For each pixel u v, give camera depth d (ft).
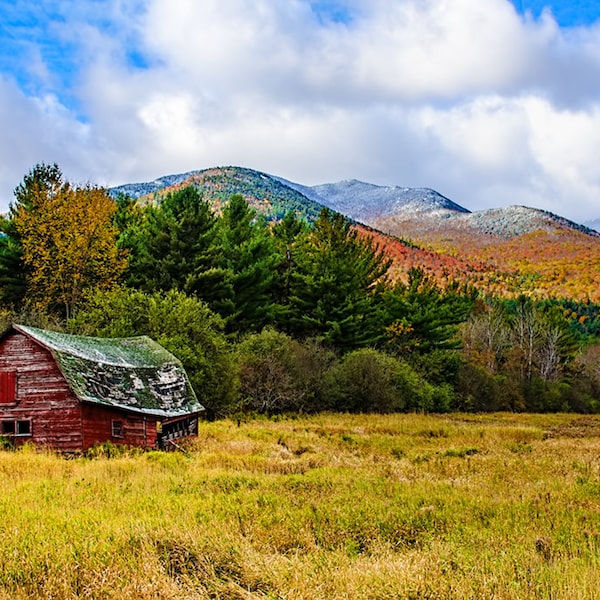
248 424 128.47
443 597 24.61
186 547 30.71
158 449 92.17
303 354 167.94
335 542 34.24
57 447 86.58
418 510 42.32
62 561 27.71
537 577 26.66
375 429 125.39
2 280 167.02
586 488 53.78
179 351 128.26
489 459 77.87
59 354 88.33
